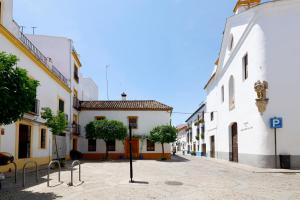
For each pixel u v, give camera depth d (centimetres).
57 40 2703
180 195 862
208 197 838
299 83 1720
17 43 1498
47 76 1992
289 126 1700
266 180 1229
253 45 1864
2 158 1080
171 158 3111
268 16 1791
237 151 2330
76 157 2619
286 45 1750
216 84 3098
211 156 3378
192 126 5050
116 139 2802
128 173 1440
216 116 3070
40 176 1259
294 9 1755
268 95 1747
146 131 3002
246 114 1994
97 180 1152
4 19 1562
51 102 2091
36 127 1780
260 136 1755
